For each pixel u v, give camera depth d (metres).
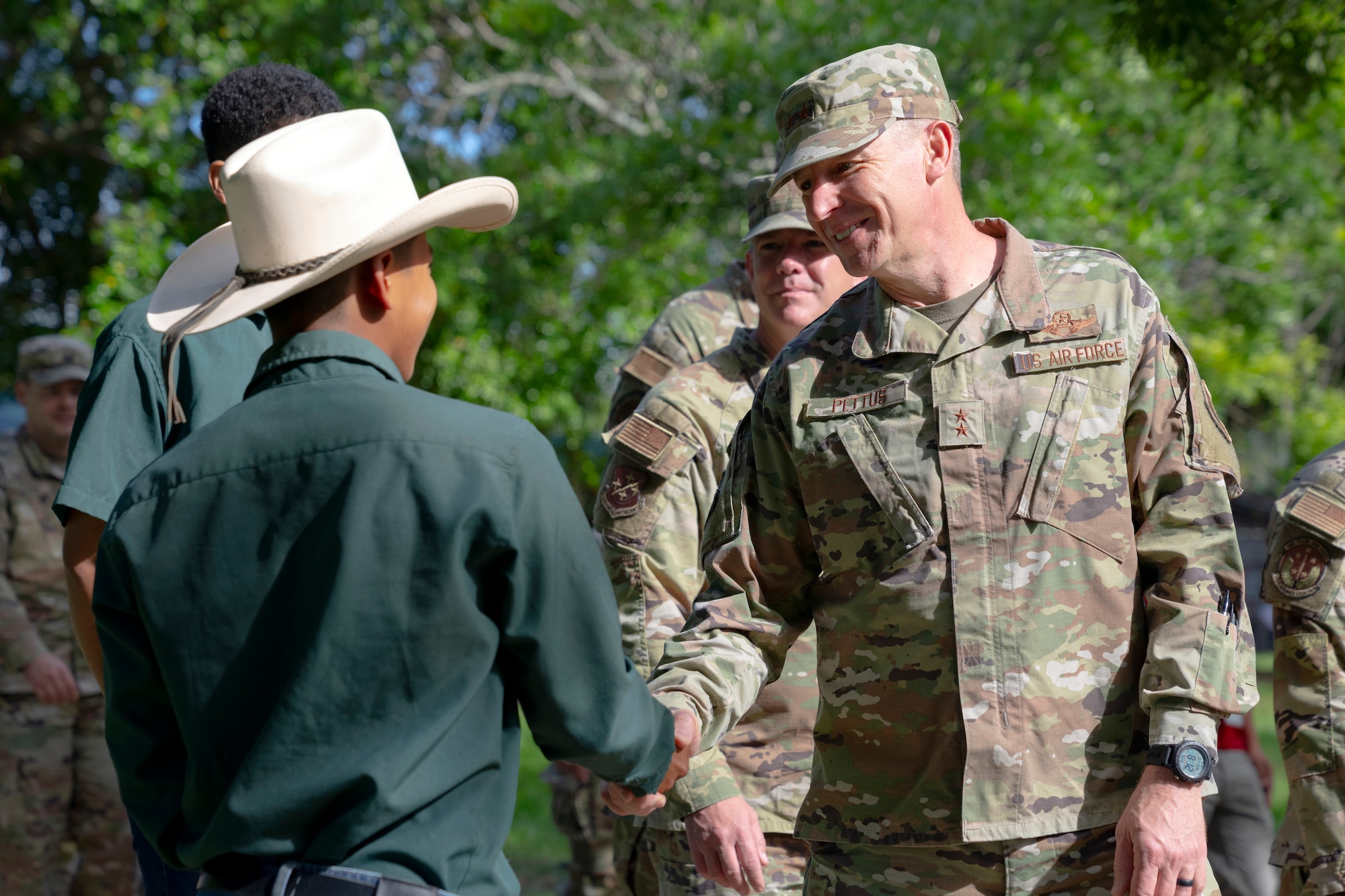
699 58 13.59
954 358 3.07
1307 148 15.78
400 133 15.50
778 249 4.46
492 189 2.47
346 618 2.11
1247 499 19.64
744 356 4.53
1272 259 17.47
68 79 18.31
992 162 12.84
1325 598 3.78
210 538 2.21
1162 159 15.33
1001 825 2.91
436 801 2.16
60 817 6.57
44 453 6.83
